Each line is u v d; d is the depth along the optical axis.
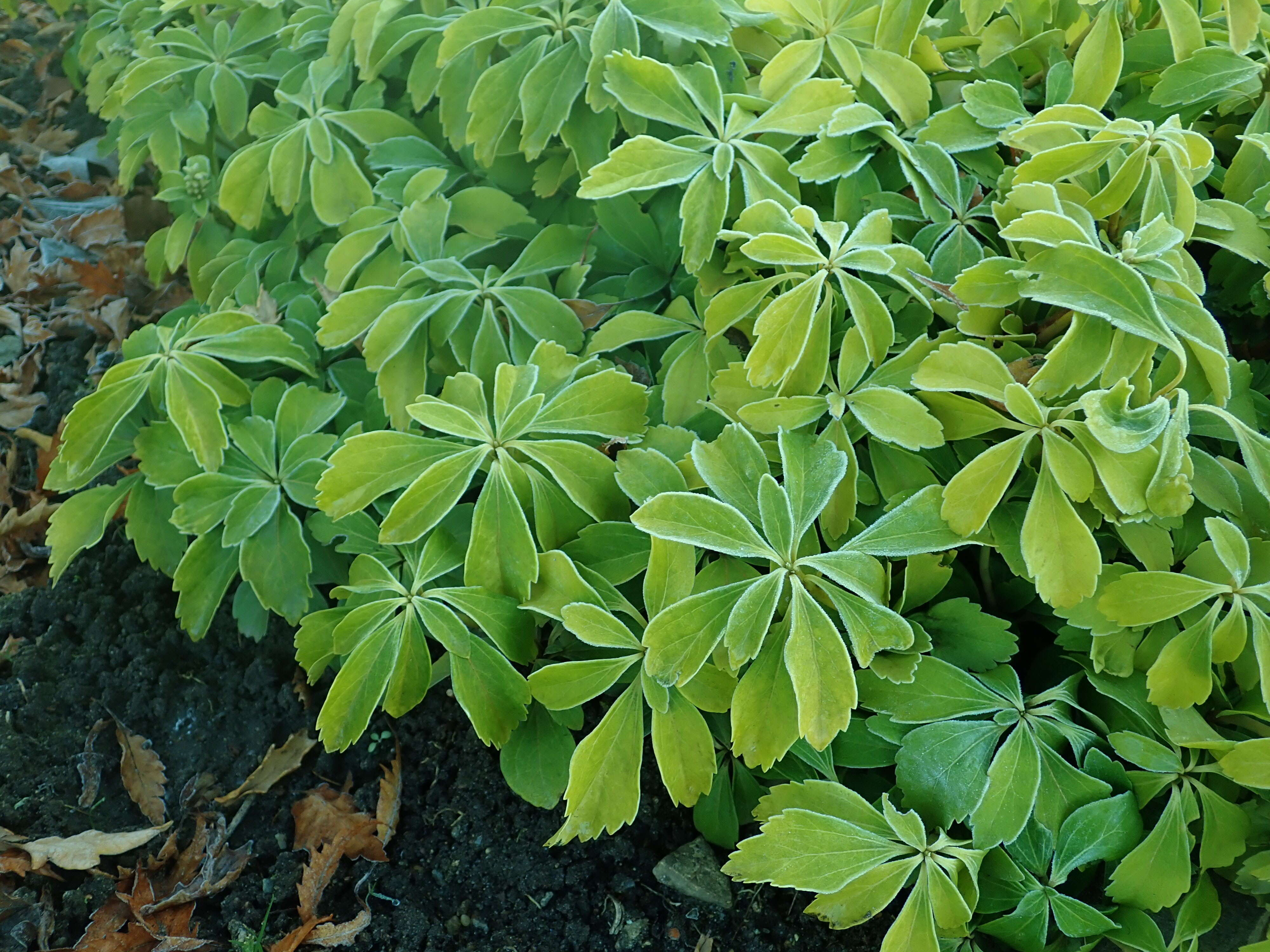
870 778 0.41
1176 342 0.35
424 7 0.51
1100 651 0.38
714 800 0.43
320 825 0.48
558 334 0.45
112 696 0.52
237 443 0.45
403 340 0.44
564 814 0.46
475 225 0.49
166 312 0.69
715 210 0.42
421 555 0.41
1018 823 0.36
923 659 0.38
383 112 0.51
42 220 0.73
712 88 0.44
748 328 0.43
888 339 0.39
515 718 0.39
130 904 0.45
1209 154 0.39
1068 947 0.39
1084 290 0.36
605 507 0.40
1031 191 0.39
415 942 0.44
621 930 0.44
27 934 0.44
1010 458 0.36
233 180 0.52
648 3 0.46
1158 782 0.37
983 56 0.48
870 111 0.43
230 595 0.55
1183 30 0.43
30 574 0.58
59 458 0.44
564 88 0.46
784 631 0.36
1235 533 0.36
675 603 0.36
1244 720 0.39
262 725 0.51
